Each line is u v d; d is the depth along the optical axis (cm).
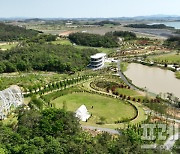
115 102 18475
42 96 18912
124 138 10544
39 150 9125
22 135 10469
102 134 11769
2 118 14288
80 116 15250
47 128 10819
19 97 16988
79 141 9931
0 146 9256
